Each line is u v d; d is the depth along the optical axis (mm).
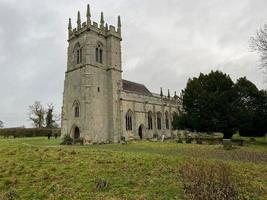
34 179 12930
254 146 35562
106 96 54625
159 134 66188
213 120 46281
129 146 33938
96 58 54688
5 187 11992
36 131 76750
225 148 29297
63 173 13859
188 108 50594
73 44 57031
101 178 12867
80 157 17547
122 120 54375
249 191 11688
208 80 49625
